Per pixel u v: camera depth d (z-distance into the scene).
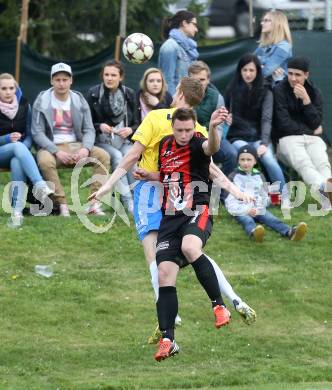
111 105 37.81
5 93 36.84
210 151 24.31
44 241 34.81
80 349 27.62
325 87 45.50
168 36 43.69
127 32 55.19
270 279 32.72
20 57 46.19
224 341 28.55
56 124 37.28
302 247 35.47
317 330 29.70
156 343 26.81
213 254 34.56
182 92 25.95
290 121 39.53
